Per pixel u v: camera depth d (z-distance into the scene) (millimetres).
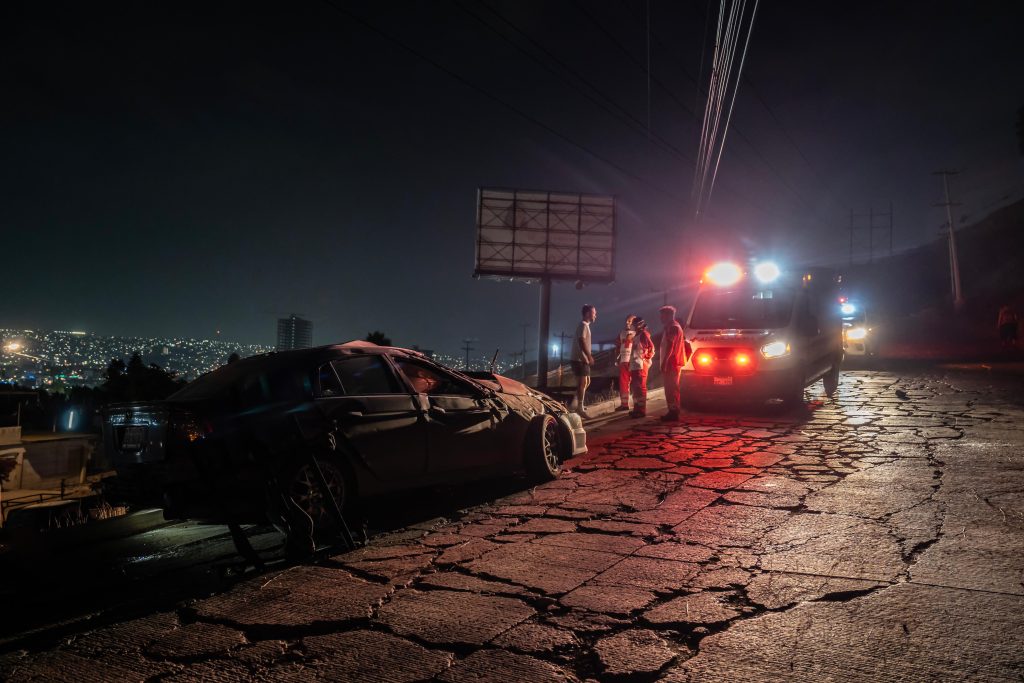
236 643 3688
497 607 4043
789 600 3977
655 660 3301
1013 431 9719
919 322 50875
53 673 3404
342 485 5871
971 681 2977
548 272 25984
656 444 9773
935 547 4832
